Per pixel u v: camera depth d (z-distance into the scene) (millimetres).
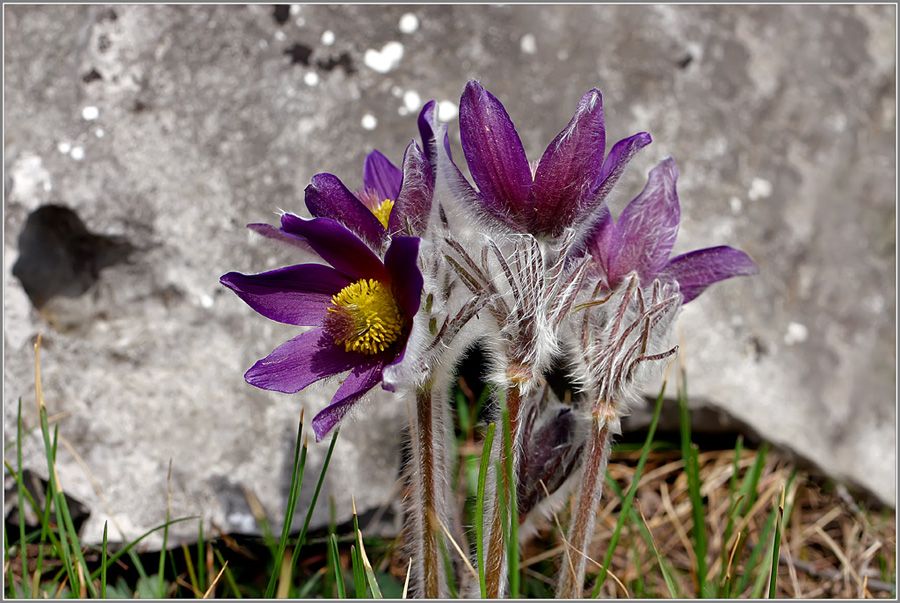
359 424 542
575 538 464
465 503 531
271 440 536
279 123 564
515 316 448
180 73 561
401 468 543
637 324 455
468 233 462
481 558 448
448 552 481
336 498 534
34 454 524
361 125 570
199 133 557
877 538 556
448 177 446
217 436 534
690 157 584
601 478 463
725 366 569
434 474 461
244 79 565
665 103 587
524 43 585
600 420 458
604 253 464
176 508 524
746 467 577
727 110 591
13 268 535
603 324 463
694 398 563
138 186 548
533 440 475
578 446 476
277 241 454
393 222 446
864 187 596
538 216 451
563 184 448
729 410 563
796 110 597
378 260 440
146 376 538
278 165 561
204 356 542
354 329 442
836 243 589
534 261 447
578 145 445
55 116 552
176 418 534
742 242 581
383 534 543
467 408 577
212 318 545
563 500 481
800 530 564
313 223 437
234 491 529
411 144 440
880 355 582
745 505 542
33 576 524
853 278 587
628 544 552
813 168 593
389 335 442
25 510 526
